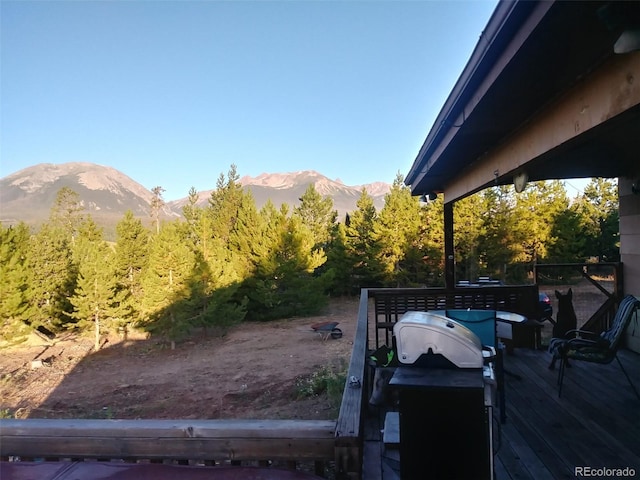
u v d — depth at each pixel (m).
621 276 5.07
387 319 5.71
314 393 7.52
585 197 18.48
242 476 1.54
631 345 4.82
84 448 1.67
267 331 15.34
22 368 12.20
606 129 2.09
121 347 14.69
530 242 16.88
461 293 5.57
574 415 3.13
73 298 14.76
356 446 1.50
